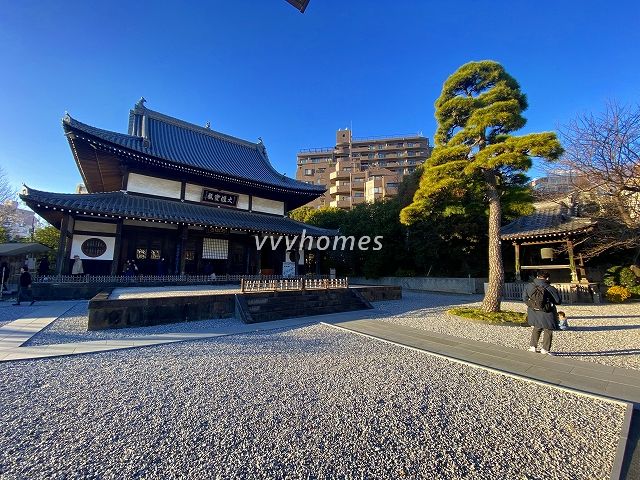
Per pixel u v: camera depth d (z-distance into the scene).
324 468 2.57
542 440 3.07
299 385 4.38
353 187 53.66
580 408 3.79
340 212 30.31
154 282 14.55
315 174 61.78
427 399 3.98
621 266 15.23
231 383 4.42
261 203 21.81
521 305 13.37
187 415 3.46
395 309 12.10
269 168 24.92
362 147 67.31
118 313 8.00
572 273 14.33
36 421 3.28
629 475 2.50
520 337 7.60
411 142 64.94
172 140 21.12
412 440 3.03
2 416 3.38
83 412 3.50
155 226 17.53
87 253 14.49
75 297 12.76
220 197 19.70
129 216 13.61
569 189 15.01
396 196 28.62
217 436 3.04
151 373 4.79
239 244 20.80
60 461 2.61
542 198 16.48
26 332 7.26
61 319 8.79
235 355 5.81
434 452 2.83
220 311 9.76
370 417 3.48
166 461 2.63
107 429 3.14
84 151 15.20
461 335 7.77
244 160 24.44
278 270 22.44
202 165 19.30
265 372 4.91
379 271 26.73
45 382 4.37
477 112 10.06
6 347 6.08
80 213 12.99
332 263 30.11
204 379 4.57
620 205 11.66
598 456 2.80
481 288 19.92
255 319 9.30
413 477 2.47
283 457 2.71
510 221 19.27
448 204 11.75
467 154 10.68
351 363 5.43
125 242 16.75
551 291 6.16
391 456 2.76
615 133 10.34
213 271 19.20
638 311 11.45
